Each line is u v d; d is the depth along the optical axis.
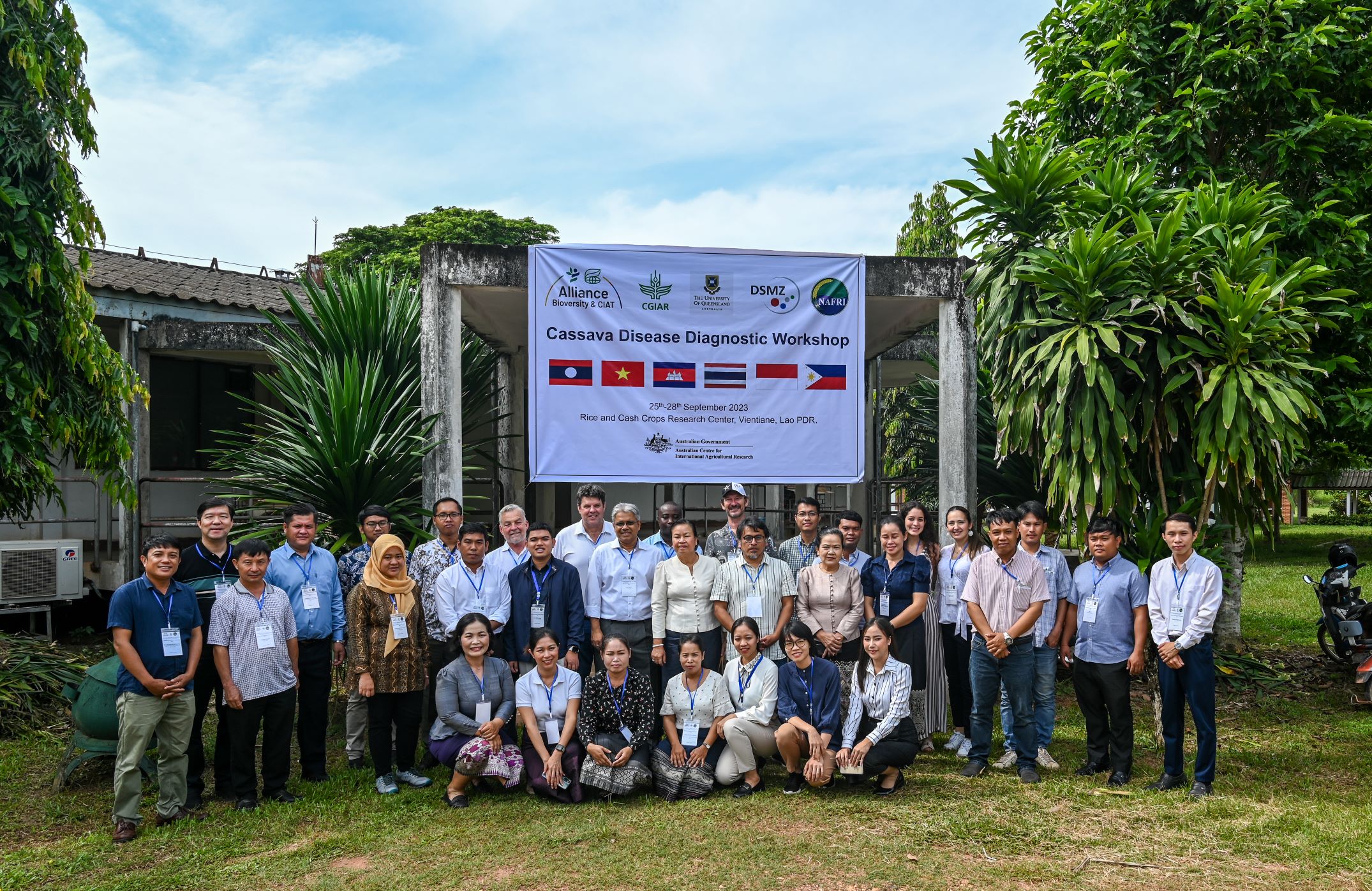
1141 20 8.23
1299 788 4.91
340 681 6.86
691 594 5.45
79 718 4.89
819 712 4.90
